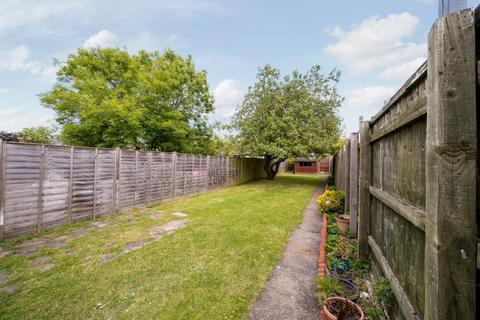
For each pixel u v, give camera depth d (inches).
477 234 34.5
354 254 127.3
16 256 125.6
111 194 212.4
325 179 611.2
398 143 73.9
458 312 35.4
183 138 462.9
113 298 90.3
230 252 133.0
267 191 378.6
